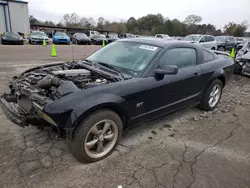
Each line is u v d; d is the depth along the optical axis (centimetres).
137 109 279
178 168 249
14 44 1788
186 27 6556
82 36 2378
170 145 297
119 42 373
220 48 1734
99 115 238
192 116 399
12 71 689
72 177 227
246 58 743
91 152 250
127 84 264
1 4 2600
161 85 298
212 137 324
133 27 7475
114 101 243
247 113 423
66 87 240
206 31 6506
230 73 453
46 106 224
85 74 293
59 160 252
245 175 242
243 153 285
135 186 218
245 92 579
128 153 274
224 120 386
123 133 287
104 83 260
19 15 2803
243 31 5741
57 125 224
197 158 269
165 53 314
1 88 491
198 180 231
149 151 280
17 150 266
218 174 242
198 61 379
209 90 402
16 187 209
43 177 224
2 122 334
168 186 221
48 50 1458
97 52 386
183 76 334
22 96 278
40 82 269
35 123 248
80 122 230
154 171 242
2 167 234
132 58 317
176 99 337
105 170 240
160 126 353
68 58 1098
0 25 2659
